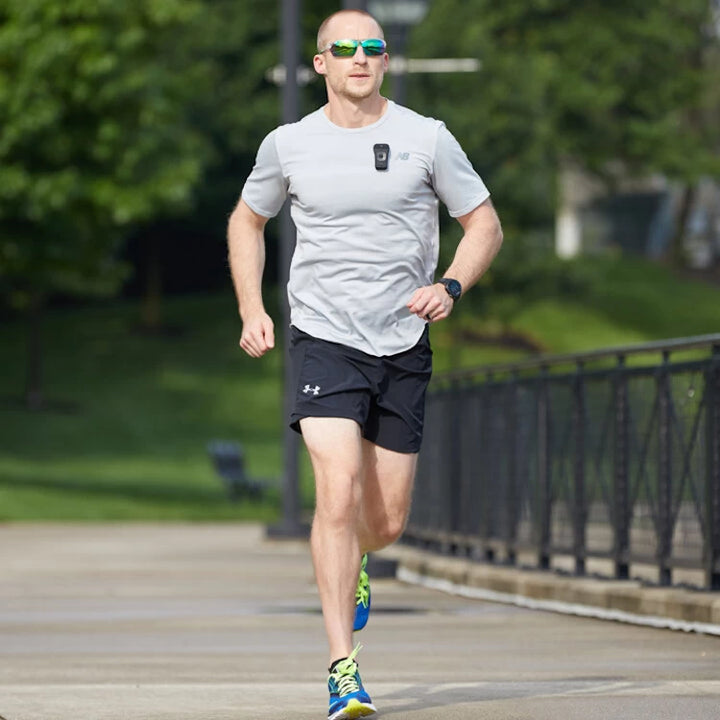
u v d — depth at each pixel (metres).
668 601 23.83
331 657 14.10
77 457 95.75
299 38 54.06
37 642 22.50
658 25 146.25
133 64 75.94
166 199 77.25
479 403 36.03
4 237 79.75
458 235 92.69
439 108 99.88
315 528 14.24
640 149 149.00
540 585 29.00
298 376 14.66
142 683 17.47
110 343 126.19
